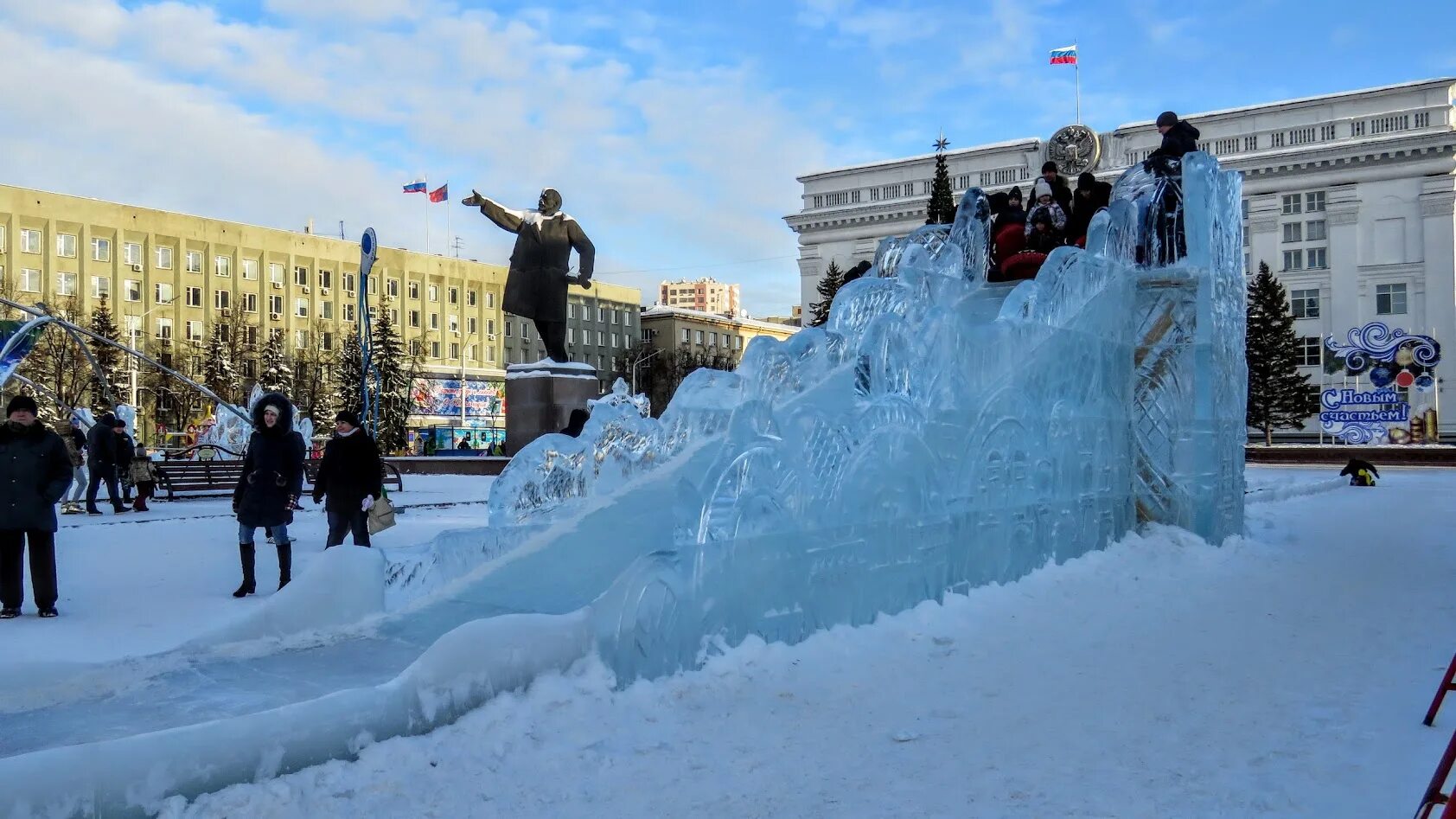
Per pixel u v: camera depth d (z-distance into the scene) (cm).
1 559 791
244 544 902
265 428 917
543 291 2503
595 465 845
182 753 379
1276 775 439
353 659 550
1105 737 494
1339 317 6519
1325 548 1235
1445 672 623
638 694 534
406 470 3212
